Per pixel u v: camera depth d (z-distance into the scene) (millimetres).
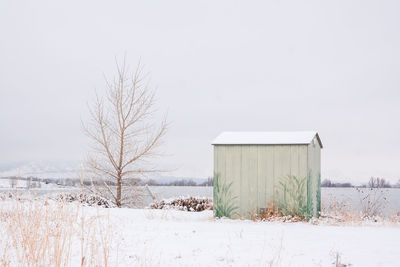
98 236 7555
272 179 13070
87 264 5742
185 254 6543
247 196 13242
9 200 8180
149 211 13719
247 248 7039
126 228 8961
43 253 5684
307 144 12758
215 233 8609
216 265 5902
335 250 6949
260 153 13234
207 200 18156
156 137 20188
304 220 12562
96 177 19297
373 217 13531
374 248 7164
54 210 7609
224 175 13484
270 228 9734
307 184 12703
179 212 15023
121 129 20047
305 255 6574
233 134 14289
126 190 19922
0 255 5910
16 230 6602
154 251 6707
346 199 15758
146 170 19953
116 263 5703
